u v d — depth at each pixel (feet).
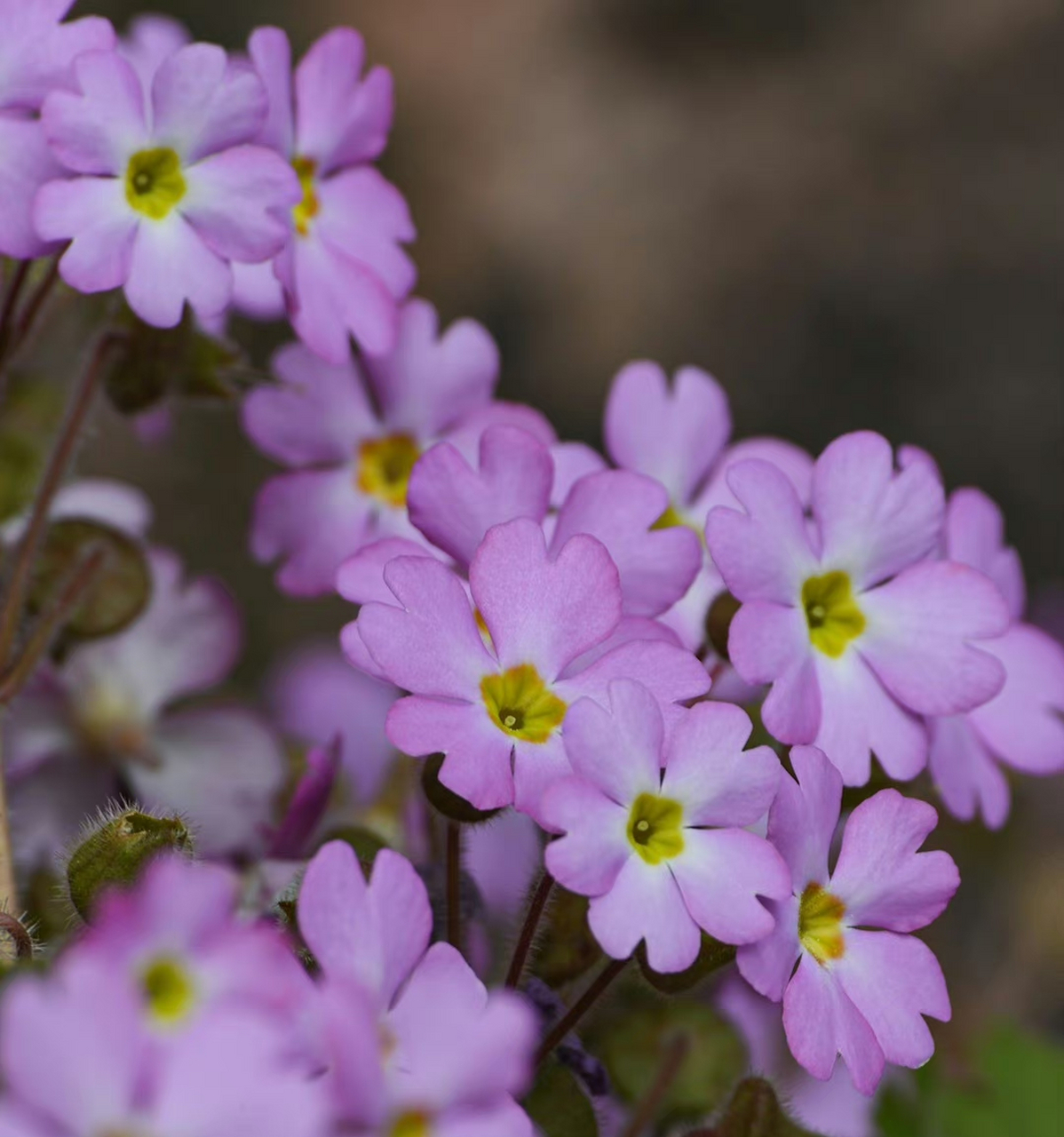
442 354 1.28
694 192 3.47
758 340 3.31
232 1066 0.94
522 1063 0.99
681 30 3.67
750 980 1.05
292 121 1.21
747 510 1.13
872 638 1.15
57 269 1.17
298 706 1.52
